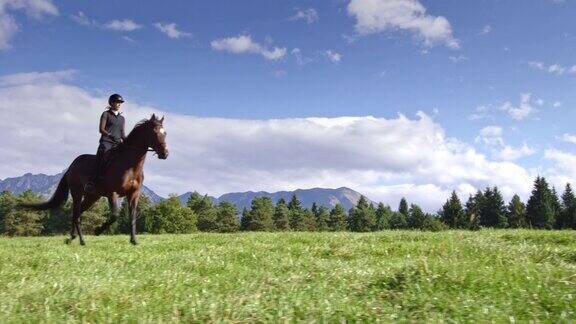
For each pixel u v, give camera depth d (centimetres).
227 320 562
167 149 1700
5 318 564
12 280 819
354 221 16762
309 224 16538
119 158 1720
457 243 1330
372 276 847
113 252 1413
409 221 16112
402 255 1303
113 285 769
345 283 811
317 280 838
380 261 1152
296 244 1534
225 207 14950
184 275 893
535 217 11538
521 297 649
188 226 12962
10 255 1196
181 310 630
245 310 605
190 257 1188
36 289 724
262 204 15725
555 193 12031
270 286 776
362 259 1214
